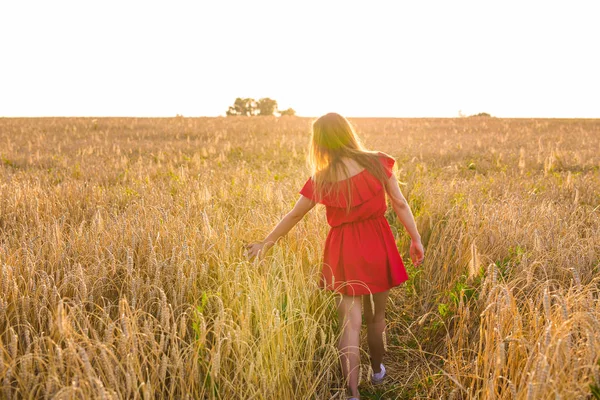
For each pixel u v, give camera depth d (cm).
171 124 3109
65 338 212
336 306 312
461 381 258
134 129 2658
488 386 217
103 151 1505
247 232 408
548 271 349
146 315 280
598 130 2762
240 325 277
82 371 228
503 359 213
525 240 403
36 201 541
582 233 464
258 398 246
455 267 396
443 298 366
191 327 281
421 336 345
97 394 202
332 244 273
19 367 232
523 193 664
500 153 1268
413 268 428
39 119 3753
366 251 264
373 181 259
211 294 278
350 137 264
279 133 2386
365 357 321
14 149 1520
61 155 1340
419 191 658
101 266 314
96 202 612
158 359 231
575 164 1127
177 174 907
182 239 364
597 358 194
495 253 395
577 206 547
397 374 309
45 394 203
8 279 273
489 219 445
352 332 262
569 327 214
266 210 488
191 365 244
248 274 302
